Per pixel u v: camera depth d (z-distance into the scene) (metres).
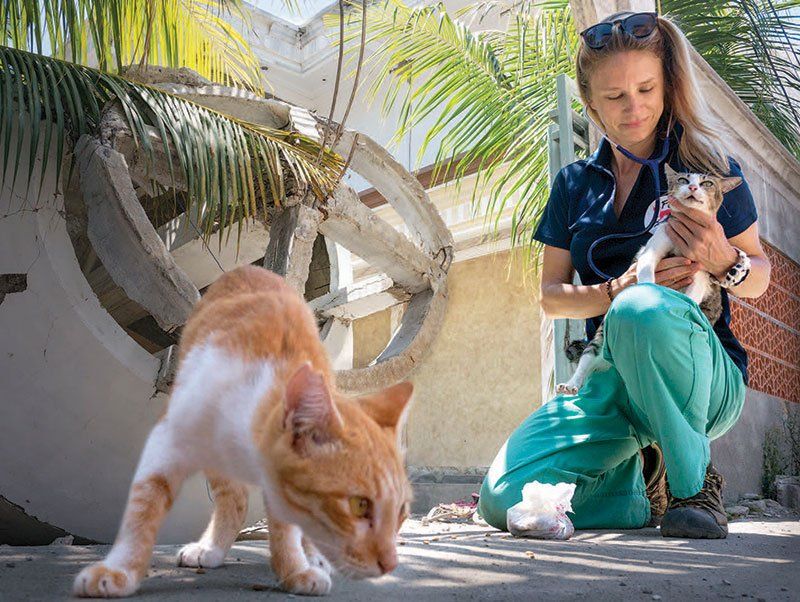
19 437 3.33
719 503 2.94
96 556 2.09
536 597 1.63
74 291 3.45
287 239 4.12
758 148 6.30
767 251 6.42
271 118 4.64
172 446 1.73
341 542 1.58
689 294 3.34
